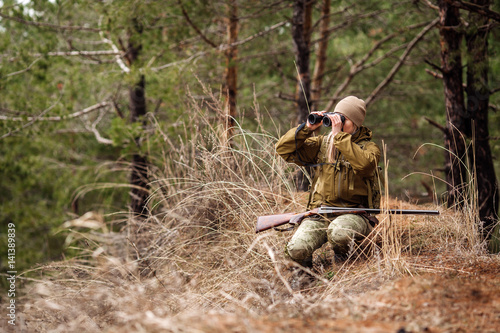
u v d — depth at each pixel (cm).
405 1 916
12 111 1047
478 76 664
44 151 1383
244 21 1071
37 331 396
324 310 301
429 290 317
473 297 307
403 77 1270
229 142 595
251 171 595
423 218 548
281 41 1177
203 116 630
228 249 496
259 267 450
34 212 1363
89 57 1074
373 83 1297
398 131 1479
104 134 1353
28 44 1023
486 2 657
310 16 1067
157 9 896
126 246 560
